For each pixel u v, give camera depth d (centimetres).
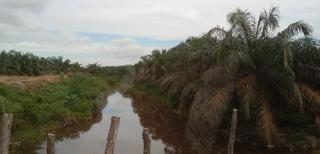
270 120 1866
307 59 1972
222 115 1980
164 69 4944
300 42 1958
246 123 2059
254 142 1969
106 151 1130
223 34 1977
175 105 3609
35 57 6131
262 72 1995
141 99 5116
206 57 2164
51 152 1141
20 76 5069
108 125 2723
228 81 1944
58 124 2436
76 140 2131
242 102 1895
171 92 3494
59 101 2827
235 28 2017
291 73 1841
